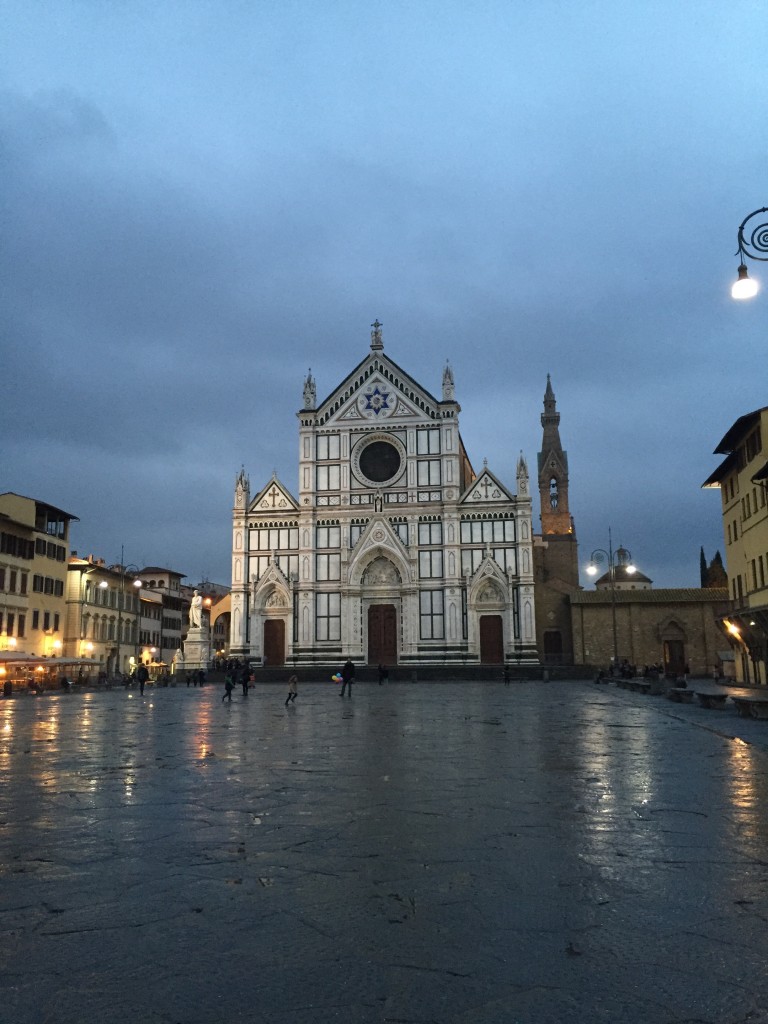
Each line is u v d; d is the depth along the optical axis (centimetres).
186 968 689
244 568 9106
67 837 1142
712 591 8906
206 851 1061
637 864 991
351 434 9231
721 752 2109
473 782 1627
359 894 877
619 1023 592
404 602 8825
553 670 8094
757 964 691
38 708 4497
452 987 651
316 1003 626
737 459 6197
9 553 7712
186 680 8400
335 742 2423
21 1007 620
